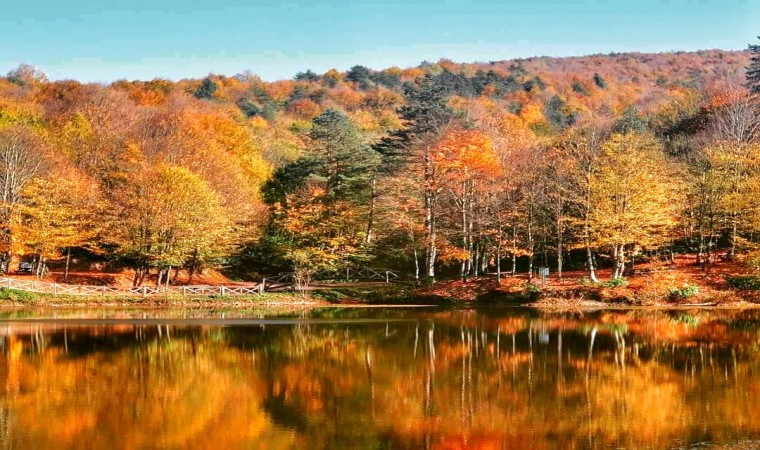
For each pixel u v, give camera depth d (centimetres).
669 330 3900
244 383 2550
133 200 6128
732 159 5838
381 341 3544
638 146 5928
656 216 5459
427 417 2070
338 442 1823
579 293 5459
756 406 2166
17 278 5903
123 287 6094
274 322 4366
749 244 5300
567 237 6400
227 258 7369
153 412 2138
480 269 7244
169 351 3231
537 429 1934
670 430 1903
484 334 3772
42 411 2134
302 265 6425
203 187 6338
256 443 1814
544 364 2895
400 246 7262
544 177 6019
